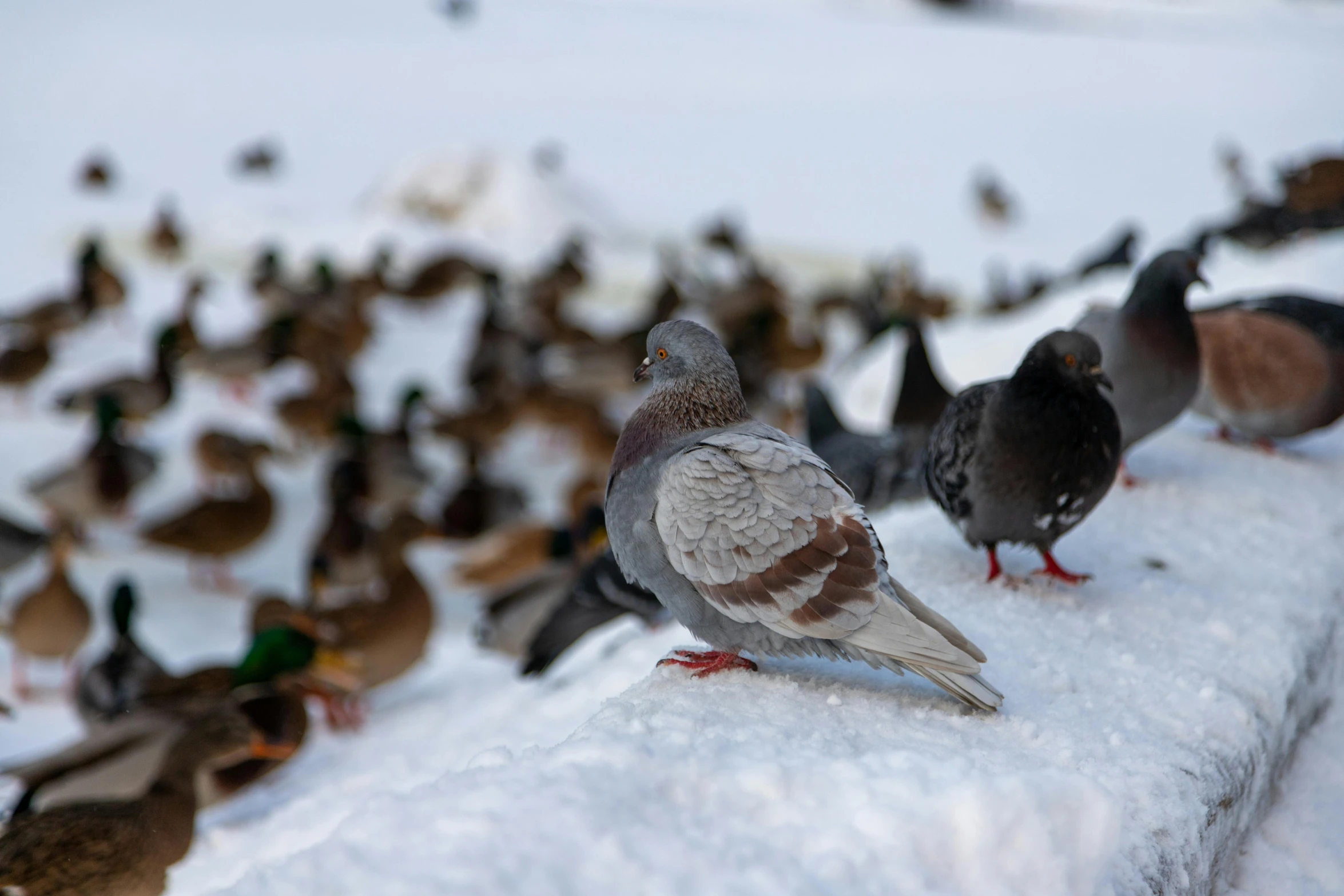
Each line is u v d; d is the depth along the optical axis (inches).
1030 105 1464.1
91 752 246.4
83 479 435.8
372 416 607.8
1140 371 223.3
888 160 1189.7
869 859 99.9
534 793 101.7
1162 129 1317.7
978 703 129.9
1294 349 252.8
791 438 141.9
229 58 1598.2
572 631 269.7
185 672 336.8
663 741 116.8
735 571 132.2
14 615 337.4
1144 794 127.2
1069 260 877.8
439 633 390.3
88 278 676.7
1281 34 2202.3
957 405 187.5
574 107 1422.2
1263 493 236.8
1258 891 148.3
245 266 867.4
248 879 94.1
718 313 733.3
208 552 410.0
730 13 2242.9
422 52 1716.3
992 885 102.0
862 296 731.4
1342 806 165.9
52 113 1284.4
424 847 95.0
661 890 92.7
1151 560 202.1
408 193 998.4
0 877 190.5
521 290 786.2
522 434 609.9
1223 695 154.0
